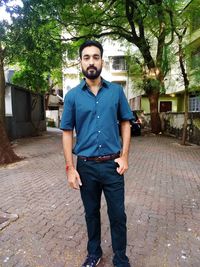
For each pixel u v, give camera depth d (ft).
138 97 97.25
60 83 111.34
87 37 53.88
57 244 11.80
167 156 34.24
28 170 26.27
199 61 40.09
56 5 36.19
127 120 9.26
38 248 11.50
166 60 53.16
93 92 8.98
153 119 64.90
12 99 53.98
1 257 10.88
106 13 55.01
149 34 61.77
